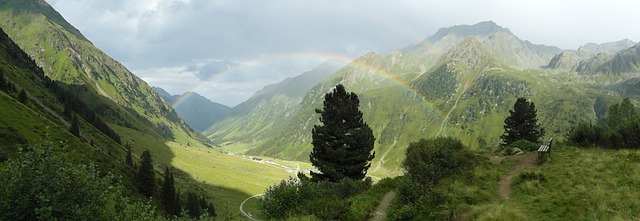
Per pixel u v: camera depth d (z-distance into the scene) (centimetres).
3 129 9544
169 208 12131
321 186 3306
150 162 12650
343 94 4450
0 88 14838
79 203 1473
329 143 4350
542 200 2023
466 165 3306
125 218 1714
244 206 17662
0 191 1362
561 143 4525
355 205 2616
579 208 1786
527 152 3966
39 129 11281
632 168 2406
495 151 4416
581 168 2617
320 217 2480
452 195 2281
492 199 2247
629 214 1630
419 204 2239
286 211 2778
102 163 11850
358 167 4184
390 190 3158
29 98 16900
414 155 3644
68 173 1473
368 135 4341
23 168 1405
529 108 6172
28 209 1379
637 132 3681
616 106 5662
